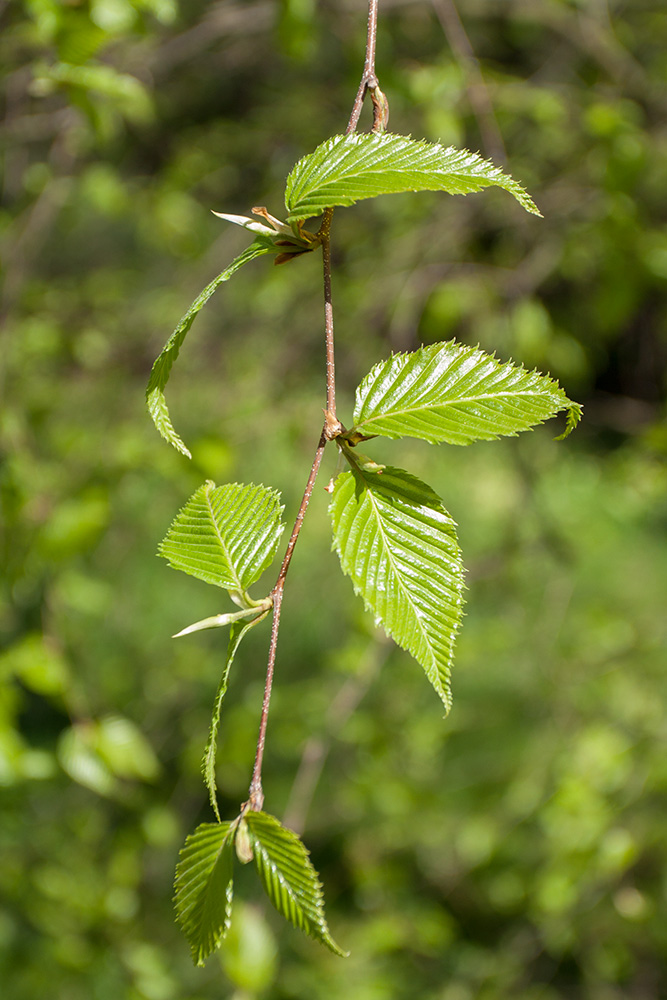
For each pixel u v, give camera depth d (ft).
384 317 15.20
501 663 15.76
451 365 3.35
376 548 3.25
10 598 11.14
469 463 17.13
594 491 16.34
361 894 15.02
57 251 18.29
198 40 14.02
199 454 11.06
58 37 8.14
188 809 15.84
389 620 3.18
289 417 14.17
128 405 15.25
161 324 15.42
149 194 15.02
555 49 16.17
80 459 12.62
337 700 11.46
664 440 11.90
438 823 15.37
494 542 16.25
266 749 16.93
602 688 14.32
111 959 12.07
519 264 14.65
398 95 11.89
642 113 13.55
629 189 11.12
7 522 10.04
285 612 15.81
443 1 11.27
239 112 18.20
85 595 11.06
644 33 15.90
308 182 3.36
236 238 15.35
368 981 13.33
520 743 15.90
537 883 13.07
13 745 8.77
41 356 14.30
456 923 15.46
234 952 7.86
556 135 14.35
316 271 15.40
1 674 9.00
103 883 13.02
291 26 10.09
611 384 19.42
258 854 3.21
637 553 17.46
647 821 12.57
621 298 12.00
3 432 10.62
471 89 11.60
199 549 3.46
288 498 15.08
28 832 13.60
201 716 15.81
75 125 12.28
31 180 13.05
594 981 13.71
